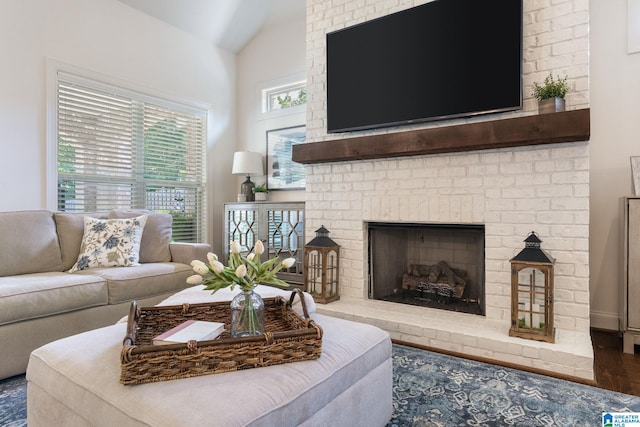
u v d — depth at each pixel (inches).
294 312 63.7
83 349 52.4
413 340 102.0
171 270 119.0
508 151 101.4
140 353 43.4
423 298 126.3
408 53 116.8
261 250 58.9
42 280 91.6
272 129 180.1
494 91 102.3
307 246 127.3
